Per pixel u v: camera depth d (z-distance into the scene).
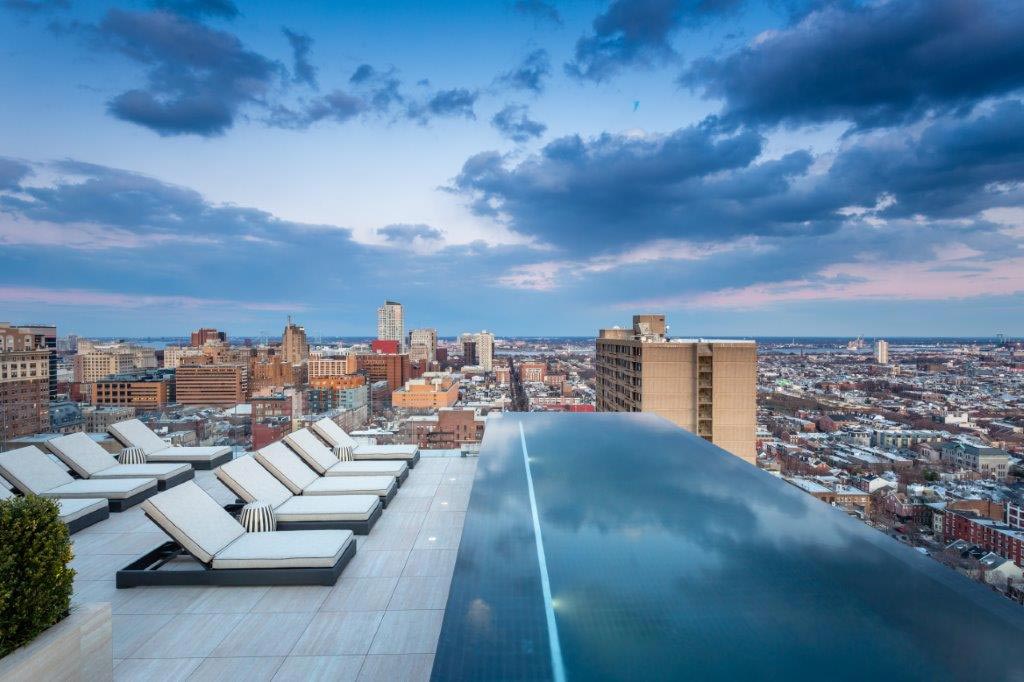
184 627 4.52
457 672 1.96
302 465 8.30
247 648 4.20
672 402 38.91
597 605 2.47
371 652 4.14
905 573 2.81
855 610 2.43
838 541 3.27
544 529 3.44
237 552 5.38
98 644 3.29
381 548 6.23
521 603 2.48
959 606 2.47
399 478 8.84
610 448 6.05
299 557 5.28
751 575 2.79
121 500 7.77
